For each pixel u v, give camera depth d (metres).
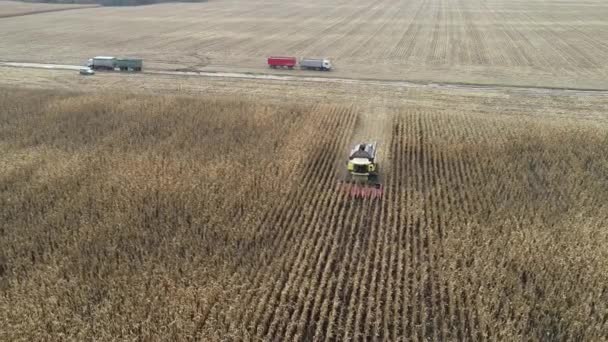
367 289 21.67
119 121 43.16
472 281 21.50
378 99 52.56
